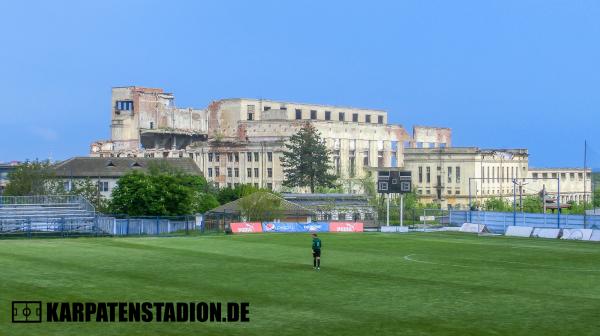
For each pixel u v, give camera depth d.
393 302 50.12
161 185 141.88
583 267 72.12
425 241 105.00
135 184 141.00
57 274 62.88
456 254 84.81
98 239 105.44
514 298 52.16
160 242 99.81
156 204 140.12
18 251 83.50
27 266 68.44
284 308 47.59
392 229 130.25
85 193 169.00
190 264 71.81
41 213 131.12
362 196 172.00
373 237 112.56
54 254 80.44
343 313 46.00
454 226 140.12
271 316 44.91
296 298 51.50
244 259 77.00
